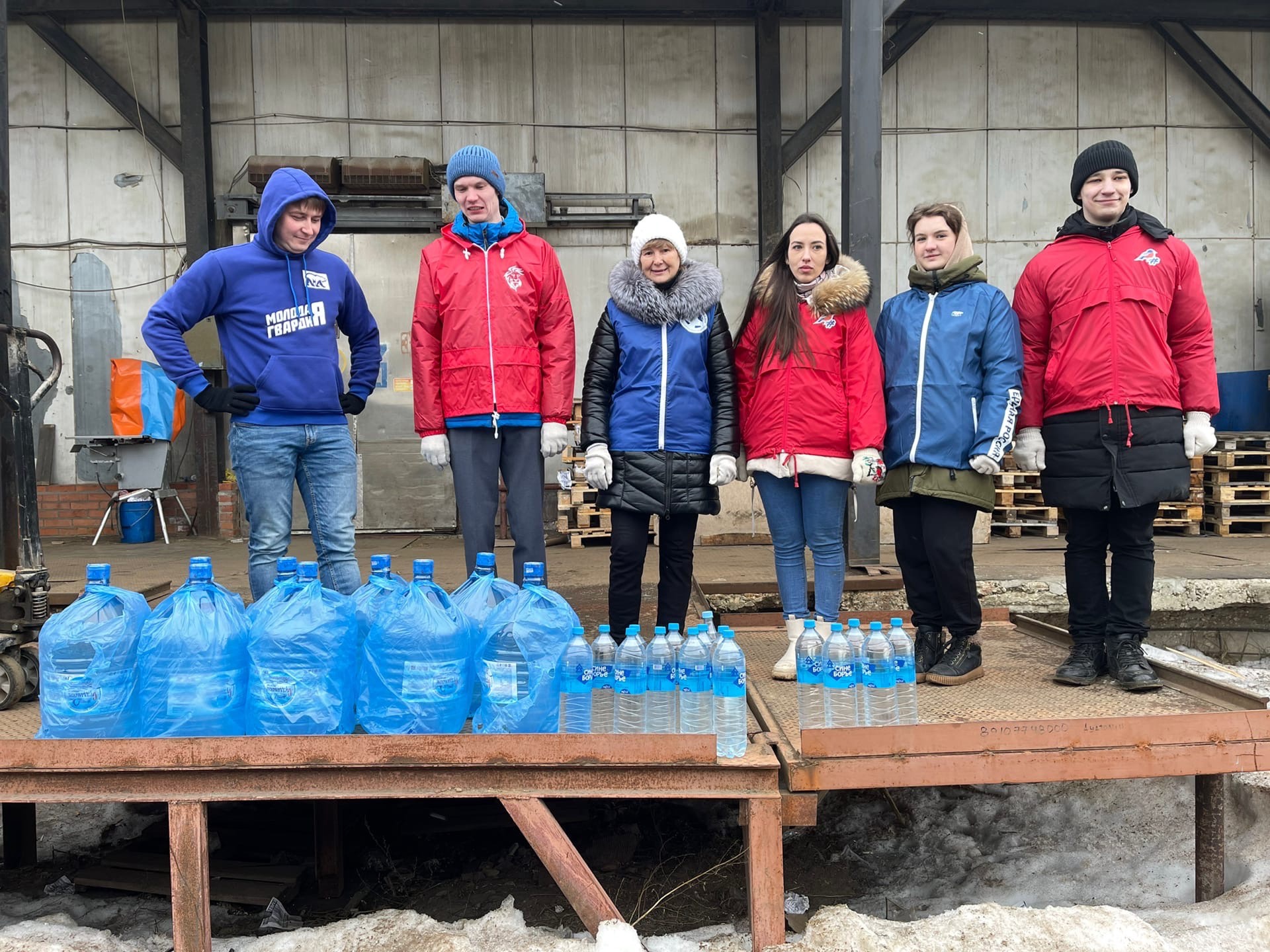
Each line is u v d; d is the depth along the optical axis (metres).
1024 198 8.42
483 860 3.47
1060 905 2.97
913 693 2.74
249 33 7.99
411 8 7.86
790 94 8.26
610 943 2.30
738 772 2.40
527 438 3.32
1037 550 6.36
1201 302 2.99
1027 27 8.32
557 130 8.19
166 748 2.35
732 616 4.41
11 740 2.36
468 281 3.21
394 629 2.52
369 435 8.05
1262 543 6.64
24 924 2.60
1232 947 2.36
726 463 3.14
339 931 2.46
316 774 2.38
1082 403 3.00
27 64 7.93
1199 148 8.47
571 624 2.65
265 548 3.11
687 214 8.27
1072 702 2.96
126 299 8.04
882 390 3.14
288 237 3.06
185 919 2.35
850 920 2.39
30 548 3.24
